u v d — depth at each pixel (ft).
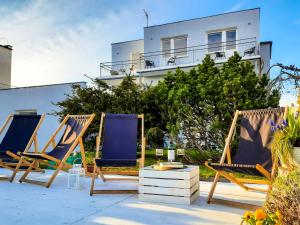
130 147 13.99
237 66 20.18
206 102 19.76
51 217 9.23
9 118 18.02
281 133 8.14
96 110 25.08
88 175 16.35
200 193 12.87
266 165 10.25
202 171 18.39
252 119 11.93
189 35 44.27
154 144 23.79
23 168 16.75
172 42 45.93
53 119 35.55
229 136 12.09
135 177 16.71
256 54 39.75
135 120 14.78
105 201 11.28
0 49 48.26
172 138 21.66
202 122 20.27
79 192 12.92
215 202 10.87
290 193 6.17
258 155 10.84
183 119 20.59
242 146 11.60
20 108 37.76
